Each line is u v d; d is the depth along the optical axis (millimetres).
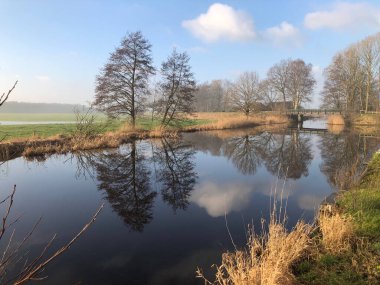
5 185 13094
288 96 65000
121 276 6152
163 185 13445
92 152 20812
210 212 9883
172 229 8547
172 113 32875
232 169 16750
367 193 8523
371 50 49469
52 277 6102
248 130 39156
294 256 5281
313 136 32281
